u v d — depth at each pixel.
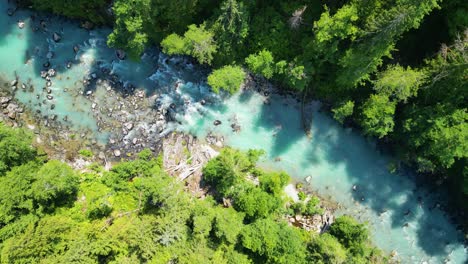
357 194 43.31
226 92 43.22
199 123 43.06
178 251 34.72
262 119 43.31
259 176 41.78
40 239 33.16
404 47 37.94
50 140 42.12
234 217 38.31
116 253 34.75
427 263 43.03
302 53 38.59
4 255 31.70
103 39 42.62
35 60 42.28
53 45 42.44
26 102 42.22
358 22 32.72
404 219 43.25
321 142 43.25
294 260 36.09
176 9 36.06
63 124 42.34
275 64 38.91
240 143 43.28
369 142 43.16
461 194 41.56
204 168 40.78
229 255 36.38
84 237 34.66
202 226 35.12
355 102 40.59
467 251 43.06
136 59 39.03
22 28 42.28
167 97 42.91
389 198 43.31
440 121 35.06
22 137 37.47
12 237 33.56
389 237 43.22
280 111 43.38
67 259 32.94
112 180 40.09
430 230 43.19
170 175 41.47
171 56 42.53
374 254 39.03
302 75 37.00
